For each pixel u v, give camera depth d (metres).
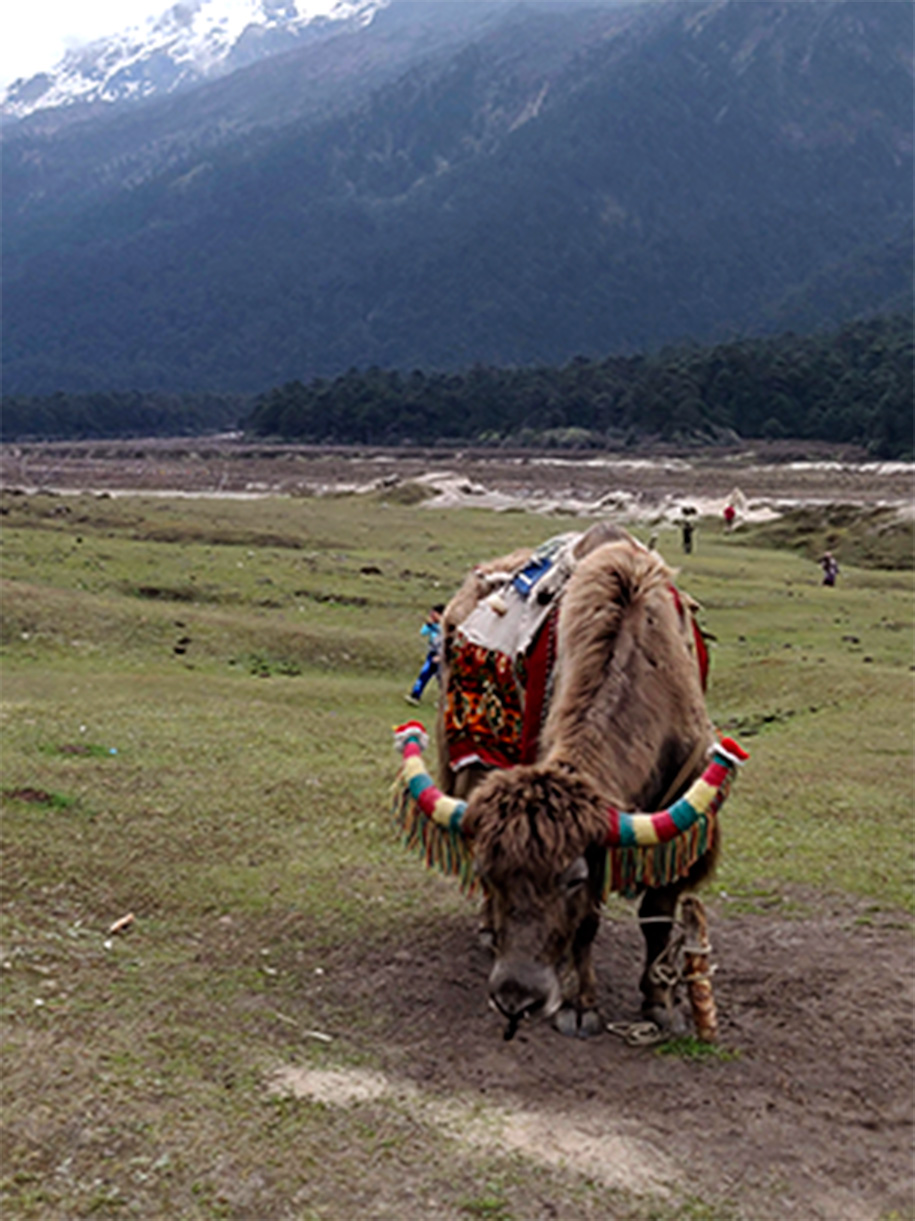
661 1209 4.71
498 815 5.09
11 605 17.42
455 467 102.69
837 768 11.80
